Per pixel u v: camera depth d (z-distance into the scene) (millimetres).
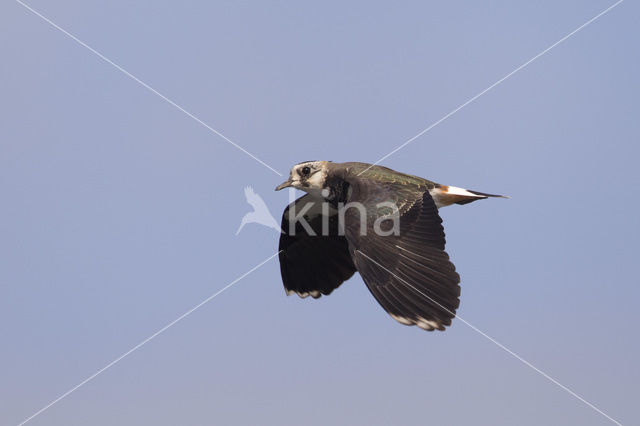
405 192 15445
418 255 14172
